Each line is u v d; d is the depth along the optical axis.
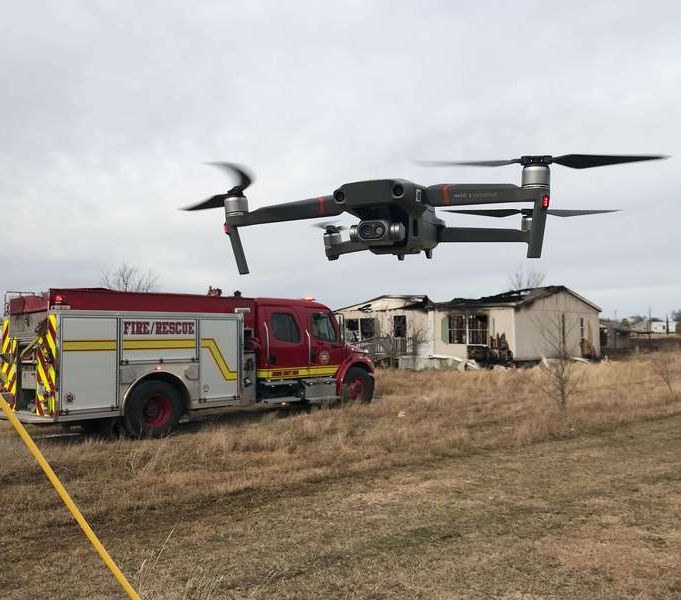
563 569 4.57
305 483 7.07
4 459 7.90
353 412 12.29
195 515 5.91
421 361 28.22
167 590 4.20
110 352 10.00
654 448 8.99
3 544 5.13
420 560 4.75
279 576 4.46
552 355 24.12
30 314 10.18
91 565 4.67
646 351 37.59
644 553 4.88
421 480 7.20
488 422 11.24
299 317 13.06
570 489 6.78
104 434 10.38
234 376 11.66
